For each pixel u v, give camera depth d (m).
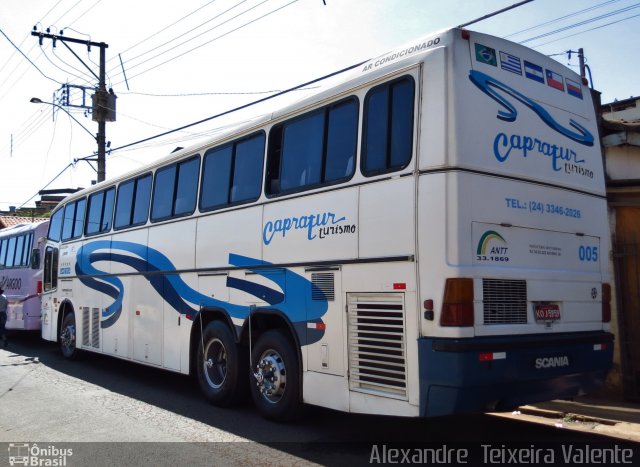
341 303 6.10
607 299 6.53
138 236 10.41
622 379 8.48
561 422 7.27
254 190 7.65
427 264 5.24
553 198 6.04
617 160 8.88
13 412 8.02
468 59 5.55
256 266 7.42
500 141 5.61
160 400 8.73
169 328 9.27
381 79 5.98
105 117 22.22
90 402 8.62
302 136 6.98
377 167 5.86
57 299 13.79
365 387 5.78
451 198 5.19
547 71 6.31
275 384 7.10
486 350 5.09
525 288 5.58
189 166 9.22
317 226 6.51
